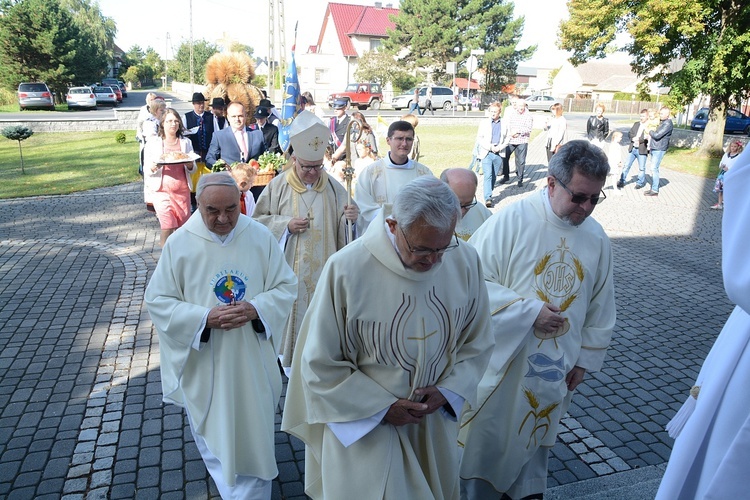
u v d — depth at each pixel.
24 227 9.71
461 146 20.08
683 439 2.23
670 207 12.12
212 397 3.12
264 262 3.31
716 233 10.18
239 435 3.10
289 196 4.64
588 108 55.03
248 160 7.85
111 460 3.71
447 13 47.16
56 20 42.06
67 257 8.08
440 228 2.04
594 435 4.14
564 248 2.91
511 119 13.03
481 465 3.07
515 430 2.96
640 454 3.93
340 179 8.84
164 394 3.28
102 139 21.28
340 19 55.03
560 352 2.93
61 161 16.62
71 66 42.97
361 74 48.62
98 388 4.61
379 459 2.33
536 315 2.79
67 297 6.57
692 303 6.88
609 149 13.45
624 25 20.53
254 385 3.12
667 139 12.98
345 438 2.30
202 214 3.08
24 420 4.15
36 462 3.68
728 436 2.05
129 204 11.50
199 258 3.14
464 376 2.44
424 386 2.38
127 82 76.62
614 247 9.23
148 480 3.52
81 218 10.37
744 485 1.95
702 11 17.36
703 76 18.39
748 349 2.04
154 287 3.15
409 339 2.30
